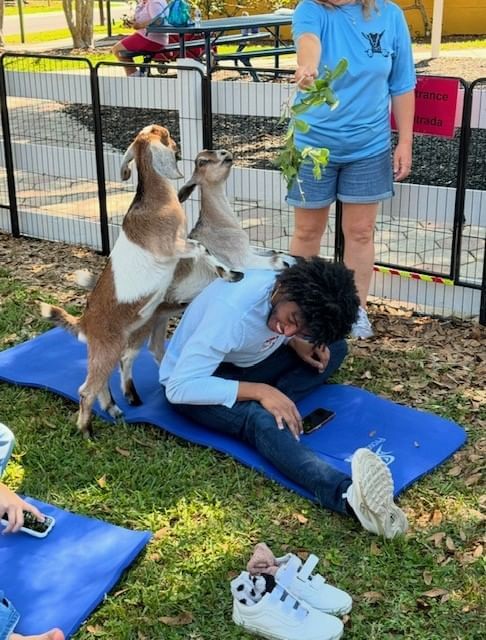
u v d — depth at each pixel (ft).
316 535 8.09
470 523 8.26
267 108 13.88
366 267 12.10
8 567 7.55
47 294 14.33
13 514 7.29
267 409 9.16
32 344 11.97
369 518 7.91
